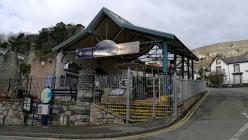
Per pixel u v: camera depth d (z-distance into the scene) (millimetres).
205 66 78000
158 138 9758
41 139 10258
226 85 56219
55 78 17906
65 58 23500
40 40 63812
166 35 18141
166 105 13711
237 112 14984
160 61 24609
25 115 15500
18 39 71750
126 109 13805
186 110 15766
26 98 15555
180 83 15039
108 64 25641
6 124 15734
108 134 10227
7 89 19656
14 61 23938
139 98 15047
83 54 21234
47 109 14602
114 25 21188
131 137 10125
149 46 22656
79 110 14398
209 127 11352
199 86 25047
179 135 10094
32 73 26281
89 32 21203
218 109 16266
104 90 15195
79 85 14750
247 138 9250
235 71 63781
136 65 21359
